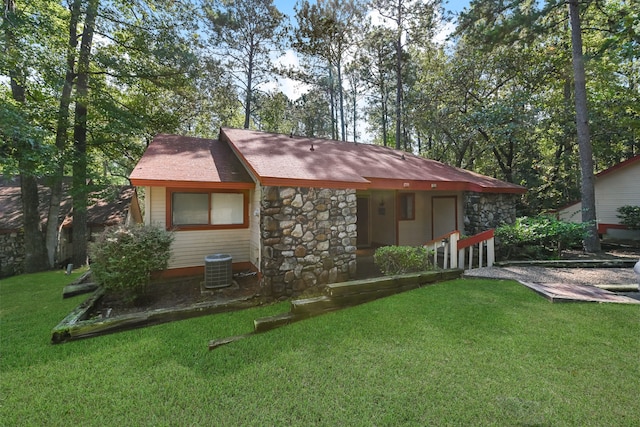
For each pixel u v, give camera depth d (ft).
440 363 9.61
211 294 18.90
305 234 18.45
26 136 26.22
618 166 36.24
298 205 18.28
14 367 10.34
